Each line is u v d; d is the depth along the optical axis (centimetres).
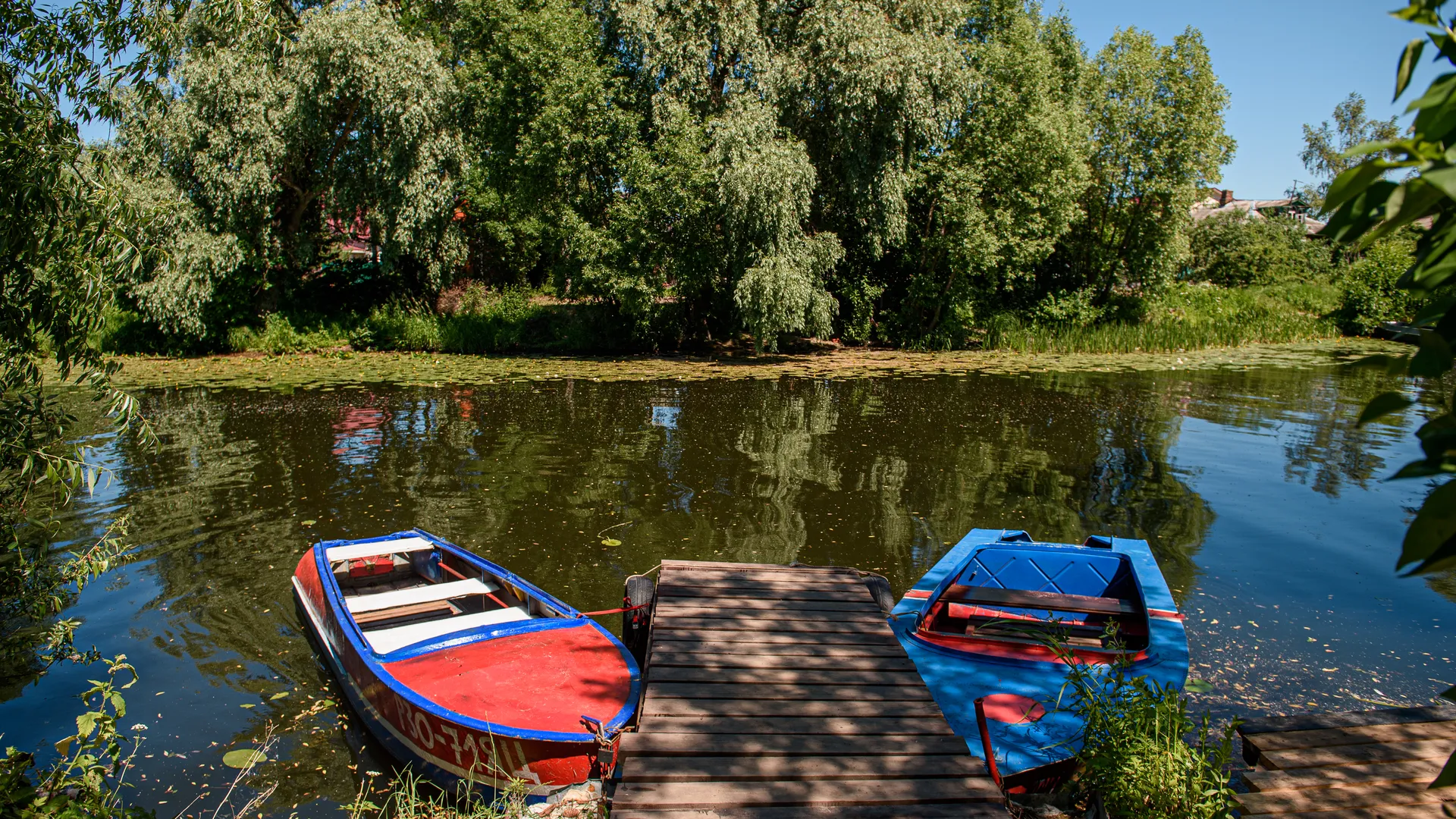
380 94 2122
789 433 1343
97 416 1423
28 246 427
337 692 553
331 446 1226
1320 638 628
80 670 575
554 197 2288
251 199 2169
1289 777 385
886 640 515
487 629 539
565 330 2506
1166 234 2920
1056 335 2748
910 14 2284
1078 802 401
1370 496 1016
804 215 2181
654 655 488
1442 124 115
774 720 412
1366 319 3192
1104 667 474
